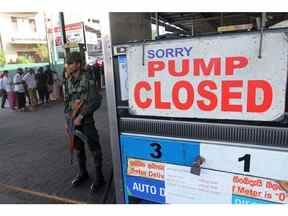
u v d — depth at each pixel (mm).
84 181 3326
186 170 1661
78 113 2844
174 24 3764
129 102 1762
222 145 1515
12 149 4805
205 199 1639
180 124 1617
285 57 1278
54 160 4152
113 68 1791
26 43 22812
